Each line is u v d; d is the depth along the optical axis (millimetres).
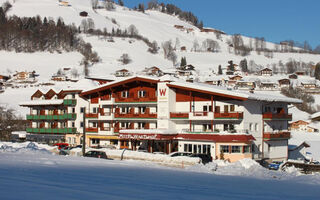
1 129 98312
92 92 72875
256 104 60562
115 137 69250
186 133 60031
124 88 70562
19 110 122312
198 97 61562
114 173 28578
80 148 57094
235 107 58125
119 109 71312
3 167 29703
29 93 153750
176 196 19266
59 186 21125
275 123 65500
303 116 141625
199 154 50062
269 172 33312
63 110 82625
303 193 21891
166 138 59469
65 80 192375
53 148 60031
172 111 63469
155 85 66625
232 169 35406
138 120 67500
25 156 40125
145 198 18375
